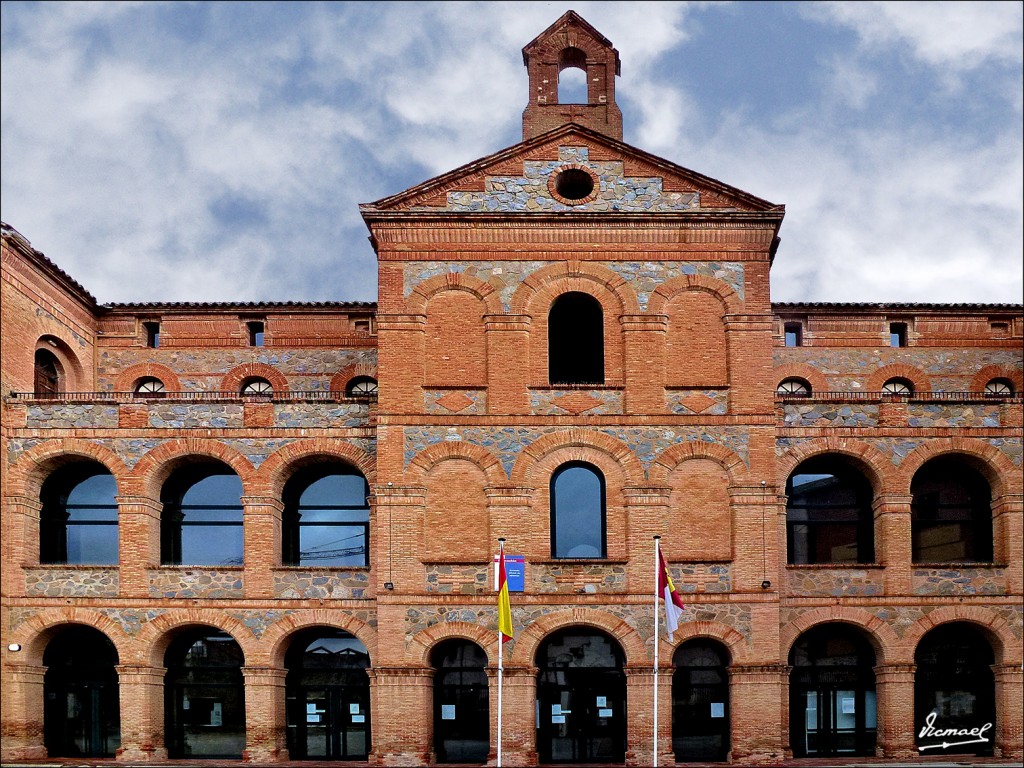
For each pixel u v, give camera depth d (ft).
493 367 119.44
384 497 117.29
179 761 119.34
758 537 117.08
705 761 117.70
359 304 143.74
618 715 119.03
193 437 122.21
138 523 120.88
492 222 121.90
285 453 121.70
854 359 144.25
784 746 117.19
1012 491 120.78
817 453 121.29
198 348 144.25
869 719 123.34
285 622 119.03
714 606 116.16
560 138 124.36
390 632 115.55
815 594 119.44
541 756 118.42
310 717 124.06
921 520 125.70
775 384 143.84
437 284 121.08
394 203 122.21
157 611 119.65
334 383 143.02
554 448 118.32
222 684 124.36
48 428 122.11
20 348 124.26
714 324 120.88
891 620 119.14
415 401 118.93
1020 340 145.69
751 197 122.11
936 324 145.59
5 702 118.11
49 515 126.00
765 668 114.93
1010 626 119.24
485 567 116.57
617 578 116.26
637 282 121.39
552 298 121.19
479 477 118.11
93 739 123.95
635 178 123.65
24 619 119.44
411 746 114.11
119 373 143.43
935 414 122.31
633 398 119.03
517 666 114.62
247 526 120.78
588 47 133.08
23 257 124.26
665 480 117.80
